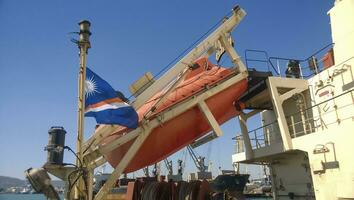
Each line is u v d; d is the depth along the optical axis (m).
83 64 10.91
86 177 10.12
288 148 13.63
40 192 8.84
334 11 14.15
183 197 12.05
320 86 14.20
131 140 12.95
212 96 13.91
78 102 10.60
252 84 15.28
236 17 14.16
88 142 12.10
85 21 11.13
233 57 14.12
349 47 13.04
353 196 10.52
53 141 10.32
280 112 14.28
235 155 18.53
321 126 13.02
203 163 54.91
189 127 13.75
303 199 14.71
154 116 12.75
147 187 13.77
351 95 12.09
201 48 13.73
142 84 13.15
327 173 11.69
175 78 14.01
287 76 16.27
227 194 11.39
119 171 11.64
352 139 10.86
